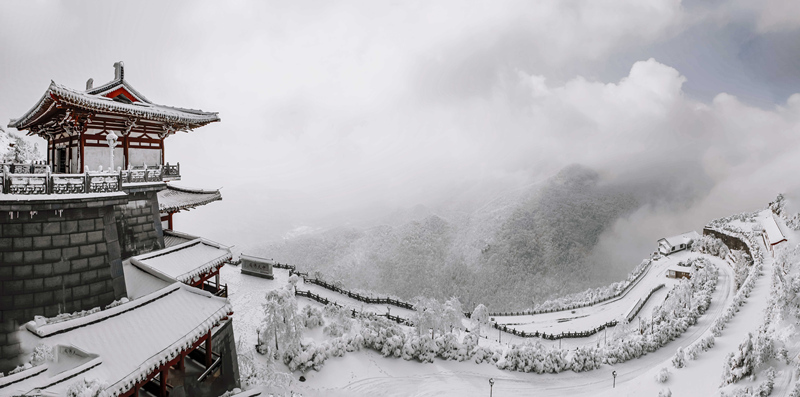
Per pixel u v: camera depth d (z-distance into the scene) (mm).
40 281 17906
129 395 16406
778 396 22609
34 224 17766
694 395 27156
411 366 35312
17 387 13469
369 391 30938
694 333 43406
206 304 20594
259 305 41219
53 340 15750
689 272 71812
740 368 25828
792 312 28812
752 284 45219
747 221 84062
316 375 31812
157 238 26203
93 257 19656
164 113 24562
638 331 46688
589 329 56188
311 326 38406
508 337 49438
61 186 18078
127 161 25000
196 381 22422
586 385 34125
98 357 15297
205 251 27359
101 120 23406
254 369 29109
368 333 37156
